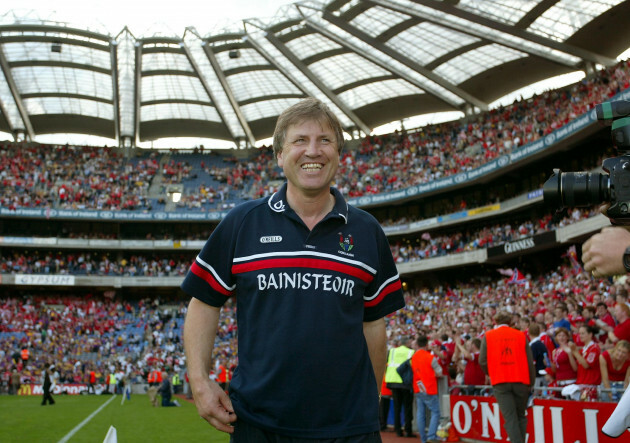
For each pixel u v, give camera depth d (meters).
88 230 52.28
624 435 7.41
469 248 41.16
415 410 13.76
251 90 48.16
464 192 45.41
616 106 2.80
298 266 2.96
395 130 52.78
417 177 46.44
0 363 38.31
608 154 34.19
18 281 46.50
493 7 33.06
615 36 35.38
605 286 21.61
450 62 40.94
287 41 40.53
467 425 11.70
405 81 45.22
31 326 43.75
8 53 41.78
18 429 14.94
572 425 8.53
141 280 49.22
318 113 3.13
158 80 46.91
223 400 2.96
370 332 3.35
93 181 52.84
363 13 36.25
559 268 33.22
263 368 2.89
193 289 3.14
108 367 40.47
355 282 3.02
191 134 56.72
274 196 3.18
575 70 39.16
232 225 3.12
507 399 8.51
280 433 2.84
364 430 2.88
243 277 3.03
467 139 45.88
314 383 2.85
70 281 47.72
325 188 3.11
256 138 57.59
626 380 7.97
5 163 51.69
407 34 37.81
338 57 42.19
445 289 44.00
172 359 41.53
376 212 49.56
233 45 41.56
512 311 25.70
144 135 56.66
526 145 36.25
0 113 52.19
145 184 53.97
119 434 13.86
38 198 50.06
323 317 2.91
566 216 34.09
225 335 43.56
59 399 30.75
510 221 41.34
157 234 53.03
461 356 13.76
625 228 2.69
